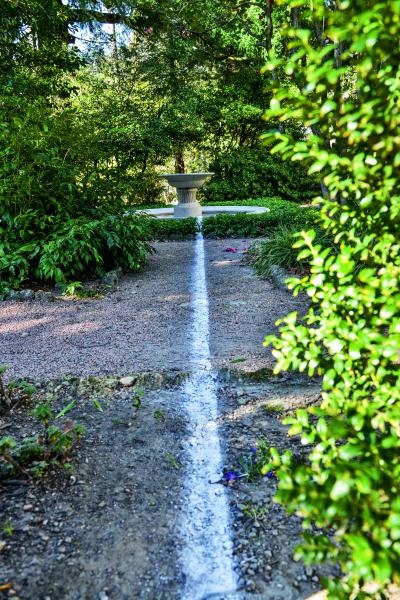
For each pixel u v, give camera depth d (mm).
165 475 2166
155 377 3084
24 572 1642
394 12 974
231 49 12695
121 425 2605
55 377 3166
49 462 2229
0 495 2029
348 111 1142
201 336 3857
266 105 16984
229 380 3070
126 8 9141
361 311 1257
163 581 1612
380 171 1166
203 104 16453
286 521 1862
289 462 1251
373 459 1036
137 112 15664
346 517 944
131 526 1860
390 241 1220
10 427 2592
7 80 8320
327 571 1630
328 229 1498
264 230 9328
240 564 1674
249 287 5348
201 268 6516
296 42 1092
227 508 1945
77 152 6227
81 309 4812
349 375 1299
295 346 1376
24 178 5586
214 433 2496
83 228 5605
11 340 4008
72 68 10000
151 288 5527
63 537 1804
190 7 7445
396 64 1092
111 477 2154
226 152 17703
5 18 8078
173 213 12117
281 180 16953
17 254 5504
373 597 1221
